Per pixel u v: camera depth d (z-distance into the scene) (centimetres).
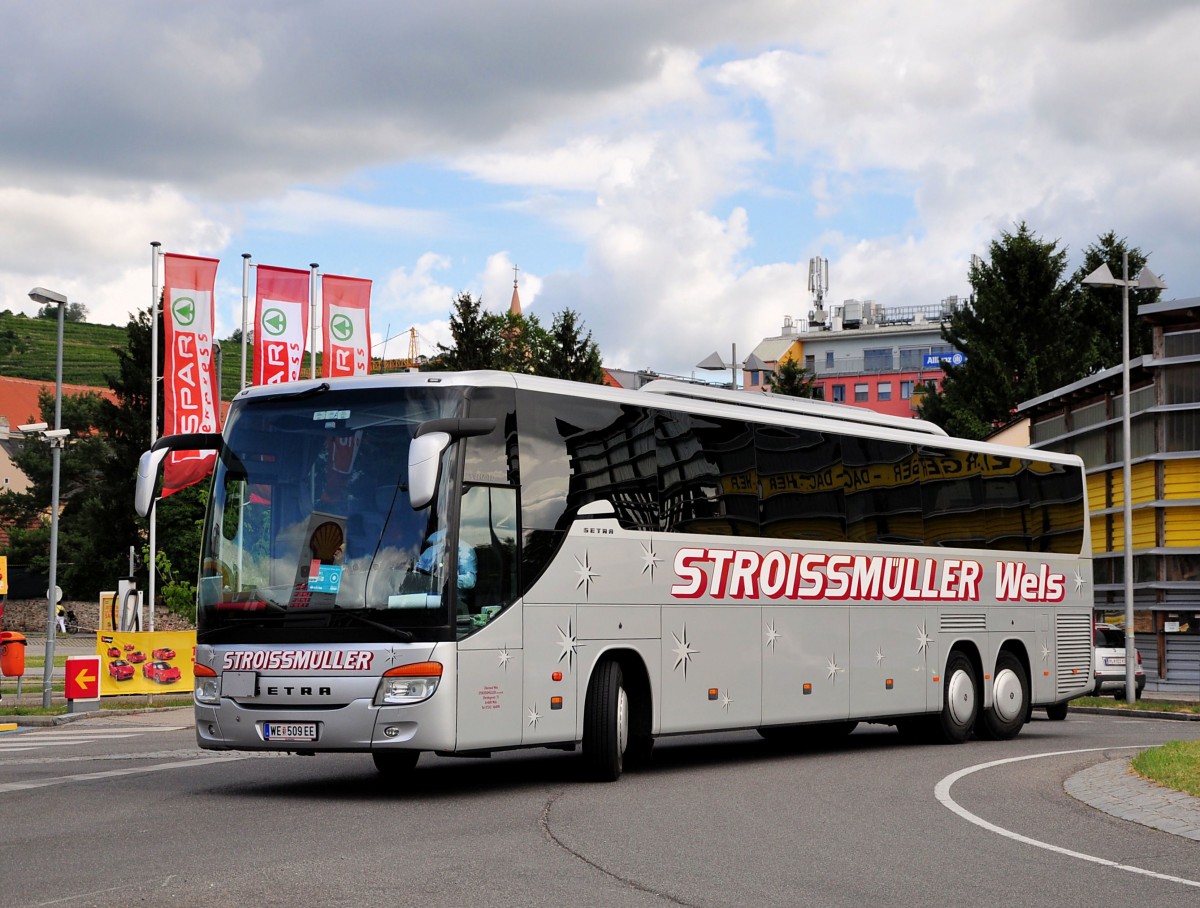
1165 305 4200
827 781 1500
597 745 1459
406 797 1310
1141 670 3712
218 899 796
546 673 1392
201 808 1216
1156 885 905
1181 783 1390
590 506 1470
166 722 2662
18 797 1298
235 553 1339
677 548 1588
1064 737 2267
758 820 1173
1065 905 835
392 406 1341
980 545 2158
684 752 1944
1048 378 7344
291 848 988
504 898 811
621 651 1513
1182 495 4169
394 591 1283
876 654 1920
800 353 13638
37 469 10200
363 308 4072
